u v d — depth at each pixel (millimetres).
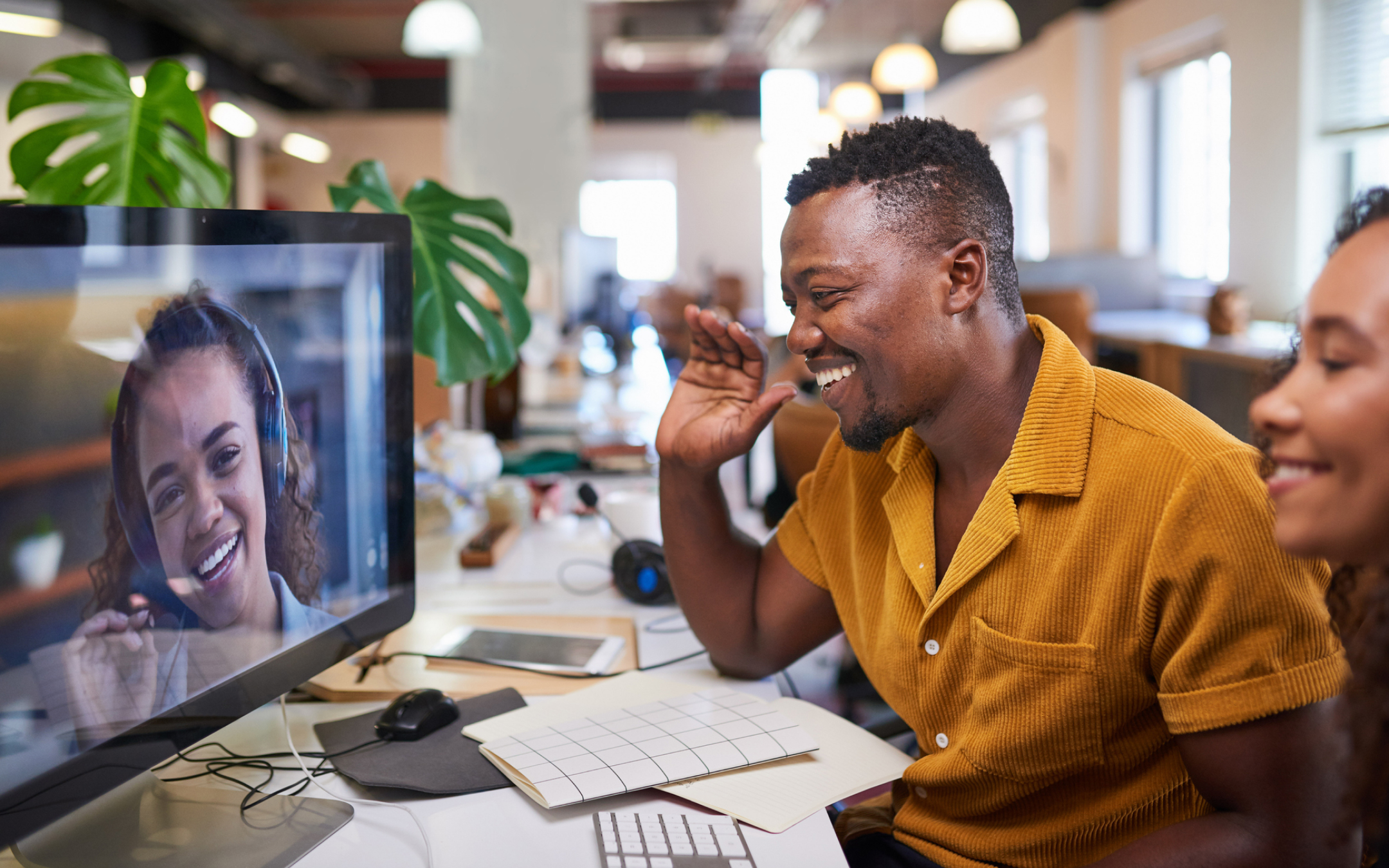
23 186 1354
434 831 874
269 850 828
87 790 731
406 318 1066
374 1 9547
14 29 6402
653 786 925
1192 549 821
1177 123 7152
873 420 934
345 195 1512
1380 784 638
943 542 1005
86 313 715
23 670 684
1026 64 8844
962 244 887
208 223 811
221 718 846
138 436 762
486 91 3949
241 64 10883
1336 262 583
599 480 2453
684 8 9758
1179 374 4223
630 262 13836
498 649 1333
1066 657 884
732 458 1147
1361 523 565
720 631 1204
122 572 754
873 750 1021
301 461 930
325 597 971
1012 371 943
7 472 667
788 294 955
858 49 11422
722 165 13289
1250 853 806
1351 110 5242
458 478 2039
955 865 971
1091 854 924
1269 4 5676
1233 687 802
